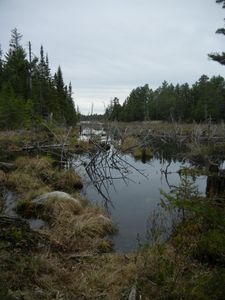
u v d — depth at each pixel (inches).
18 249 222.5
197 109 2447.1
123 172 684.7
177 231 283.6
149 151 981.2
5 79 1601.9
